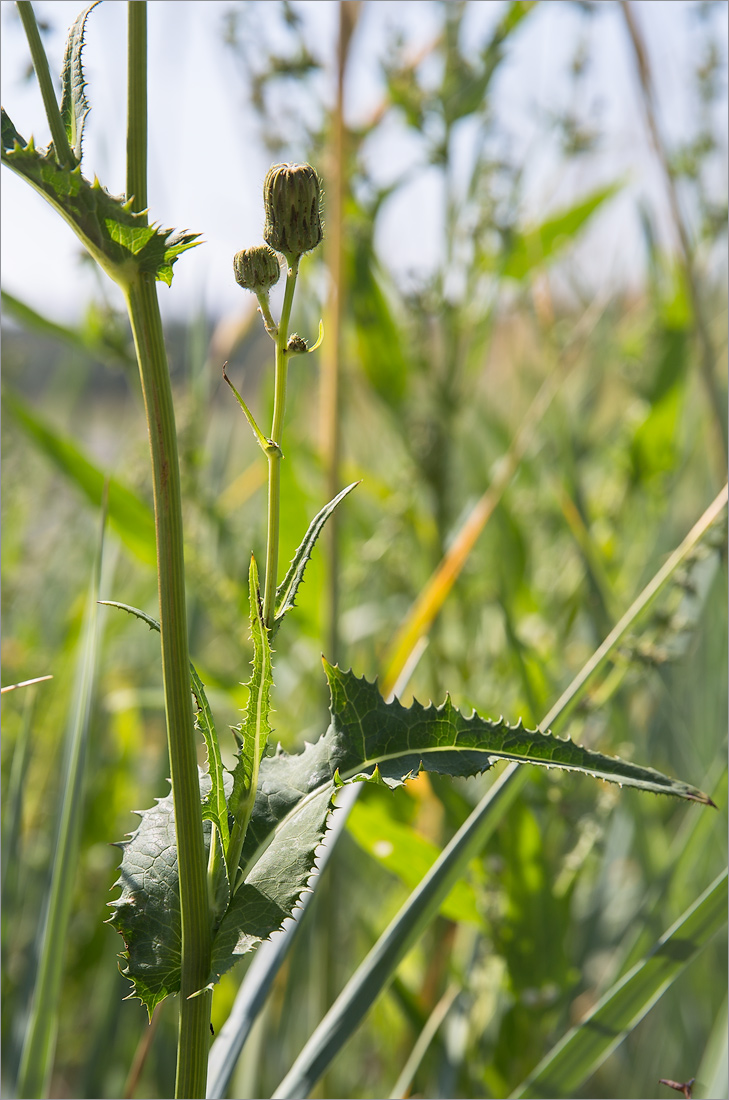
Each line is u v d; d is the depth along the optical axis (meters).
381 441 0.87
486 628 0.73
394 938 0.37
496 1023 0.53
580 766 0.28
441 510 0.70
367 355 0.67
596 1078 0.70
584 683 0.39
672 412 0.67
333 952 0.55
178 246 0.26
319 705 0.64
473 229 0.67
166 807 0.30
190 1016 0.28
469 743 0.29
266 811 0.29
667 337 0.68
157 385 0.27
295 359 0.69
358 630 0.76
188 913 0.28
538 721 0.49
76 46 0.27
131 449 0.70
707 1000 0.64
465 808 0.49
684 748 0.61
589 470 0.81
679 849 0.53
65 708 0.70
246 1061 0.48
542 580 0.78
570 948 0.58
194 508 0.64
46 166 0.26
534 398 0.83
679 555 0.40
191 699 0.28
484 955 0.54
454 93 0.66
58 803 0.48
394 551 0.75
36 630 0.87
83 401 1.09
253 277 0.28
